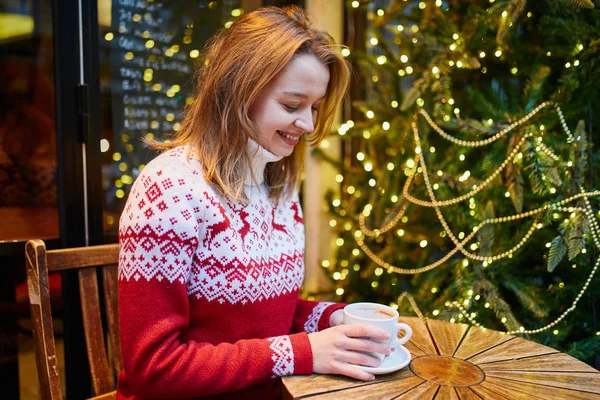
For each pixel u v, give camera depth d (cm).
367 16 230
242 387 90
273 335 105
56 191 177
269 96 100
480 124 164
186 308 92
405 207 180
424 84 172
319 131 121
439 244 192
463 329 118
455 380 91
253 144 103
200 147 102
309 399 82
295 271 112
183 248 91
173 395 88
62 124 171
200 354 89
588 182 164
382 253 208
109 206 183
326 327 117
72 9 170
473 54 181
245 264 98
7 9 167
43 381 111
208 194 97
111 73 180
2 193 178
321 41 105
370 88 220
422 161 171
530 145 153
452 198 181
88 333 131
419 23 197
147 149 191
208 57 110
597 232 154
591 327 172
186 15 196
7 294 170
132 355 88
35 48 170
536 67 168
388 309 99
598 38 155
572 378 92
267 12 105
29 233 170
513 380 91
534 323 171
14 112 174
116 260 137
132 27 184
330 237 243
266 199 115
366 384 88
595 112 170
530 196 169
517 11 149
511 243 172
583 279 168
